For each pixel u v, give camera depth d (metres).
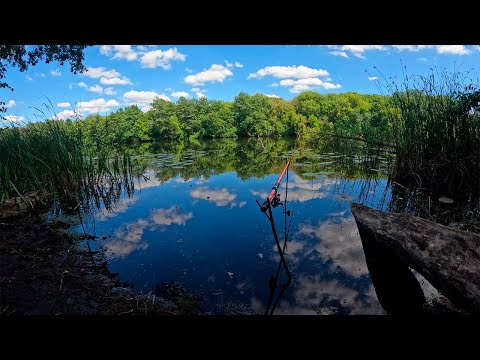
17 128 5.27
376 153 7.03
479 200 3.89
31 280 2.09
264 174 6.65
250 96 61.03
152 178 6.52
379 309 1.74
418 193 4.32
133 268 2.35
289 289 1.99
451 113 4.47
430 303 1.80
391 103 5.70
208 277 2.18
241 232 3.07
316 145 14.18
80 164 5.49
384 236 2.01
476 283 1.42
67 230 3.20
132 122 48.22
